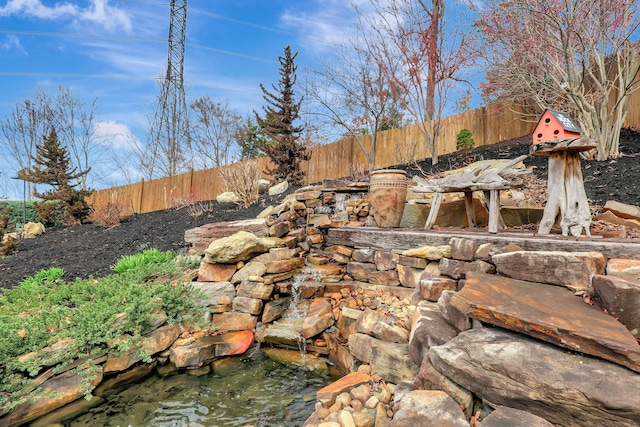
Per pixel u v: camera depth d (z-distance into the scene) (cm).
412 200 536
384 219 462
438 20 855
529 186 589
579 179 333
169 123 2153
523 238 297
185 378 353
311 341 392
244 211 822
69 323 360
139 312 379
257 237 498
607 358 166
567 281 236
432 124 878
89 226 1105
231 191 989
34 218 1453
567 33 571
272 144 1288
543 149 329
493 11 705
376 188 464
